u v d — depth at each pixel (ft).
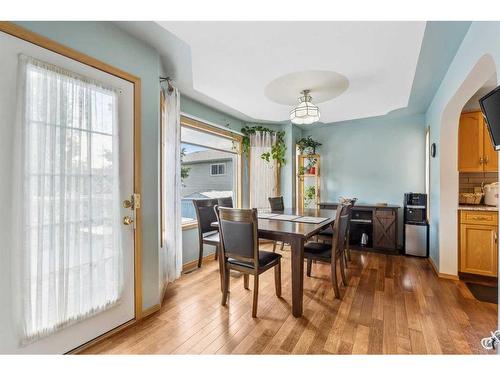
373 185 14.70
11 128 4.32
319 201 15.67
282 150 15.26
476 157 10.03
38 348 4.68
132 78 6.41
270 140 15.12
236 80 8.95
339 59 7.35
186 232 10.81
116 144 6.01
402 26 5.77
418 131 13.50
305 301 7.56
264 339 5.68
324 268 10.57
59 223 4.87
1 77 4.22
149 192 6.93
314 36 6.18
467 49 6.15
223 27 5.85
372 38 6.26
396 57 7.24
